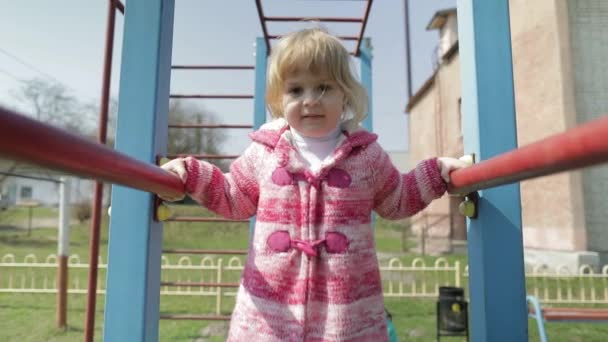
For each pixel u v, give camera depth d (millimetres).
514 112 1195
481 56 1214
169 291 5480
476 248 1195
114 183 755
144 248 1184
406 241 13539
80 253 9883
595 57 7871
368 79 3822
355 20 3348
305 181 1073
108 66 2271
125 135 1214
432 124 15039
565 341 3760
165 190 998
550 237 7988
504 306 1139
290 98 1097
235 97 3607
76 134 599
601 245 7398
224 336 3871
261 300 1021
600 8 7980
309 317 992
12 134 442
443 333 3773
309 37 1110
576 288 5961
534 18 8555
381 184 1154
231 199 1169
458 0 1354
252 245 1099
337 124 1143
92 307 2146
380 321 1040
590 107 7766
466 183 988
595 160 464
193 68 3641
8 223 18906
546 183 8156
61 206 4133
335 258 1014
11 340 3770
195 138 7262
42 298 5234
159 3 1263
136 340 1148
